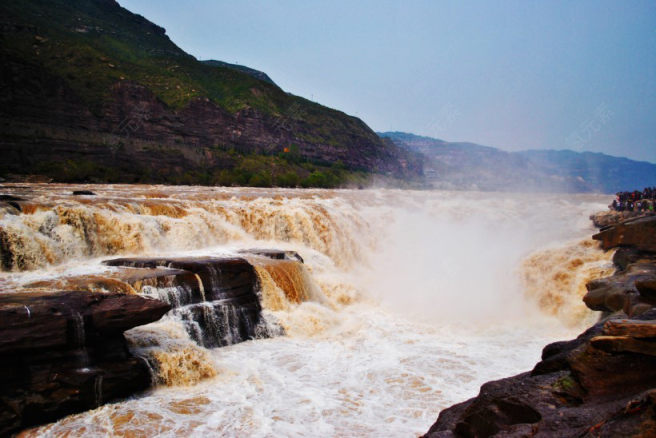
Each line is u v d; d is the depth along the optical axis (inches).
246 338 642.8
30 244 695.1
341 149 7583.7
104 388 424.5
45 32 5669.3
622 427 185.6
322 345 634.2
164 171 3644.2
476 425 266.1
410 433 389.4
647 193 1325.0
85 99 4335.6
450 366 557.0
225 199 1424.7
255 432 388.8
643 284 423.5
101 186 2145.7
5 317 378.6
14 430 372.8
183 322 574.6
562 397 248.8
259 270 720.3
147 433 381.7
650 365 230.8
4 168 2709.2
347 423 407.2
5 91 3282.5
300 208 1167.6
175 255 827.4
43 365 396.8
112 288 561.6
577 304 789.2
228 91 7805.1
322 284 855.7
